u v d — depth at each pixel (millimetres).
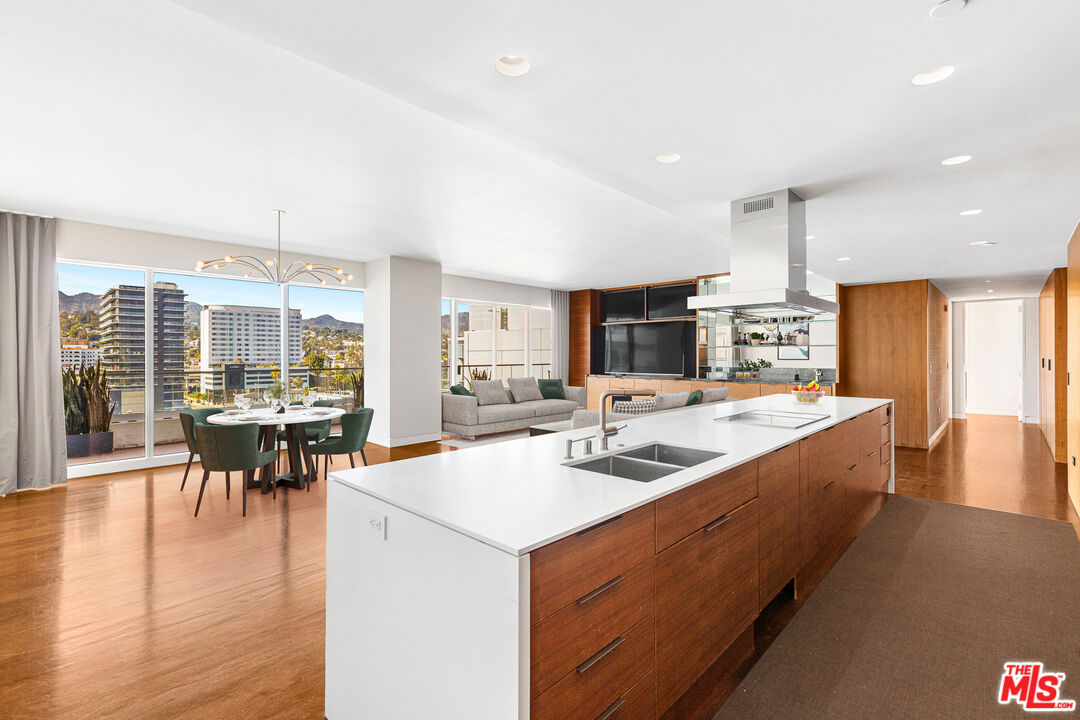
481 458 2182
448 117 2289
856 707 1862
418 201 4188
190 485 4898
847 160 2775
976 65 1847
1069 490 4555
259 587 2801
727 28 1638
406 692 1495
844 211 3723
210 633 2346
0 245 4535
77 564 3086
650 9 1540
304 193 3992
